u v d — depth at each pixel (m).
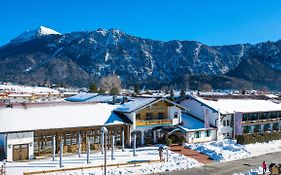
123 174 43.09
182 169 46.66
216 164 49.91
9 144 46.78
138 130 58.62
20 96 103.25
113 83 191.50
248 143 63.81
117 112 60.03
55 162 46.53
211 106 66.56
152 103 60.03
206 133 64.31
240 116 68.56
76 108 56.91
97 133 54.97
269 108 75.81
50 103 56.16
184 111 68.75
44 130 49.62
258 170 46.34
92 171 43.41
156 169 45.75
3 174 40.44
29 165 44.88
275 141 67.88
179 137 60.91
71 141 52.91
